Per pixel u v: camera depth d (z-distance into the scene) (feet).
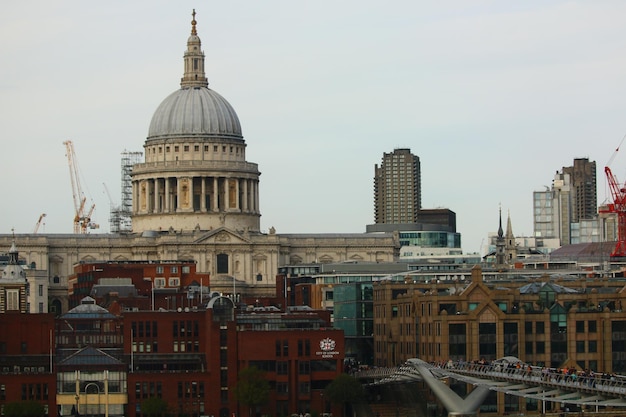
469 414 482.28
